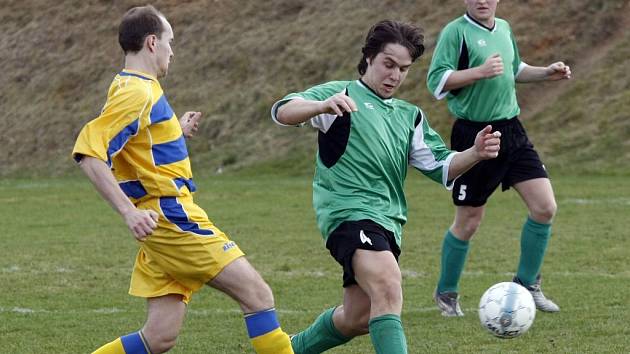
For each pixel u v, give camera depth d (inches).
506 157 1225.4
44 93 4554.6
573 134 3334.2
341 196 844.0
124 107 769.6
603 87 3511.3
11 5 5177.2
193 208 797.9
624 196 2561.5
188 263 791.1
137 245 1936.5
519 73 1301.7
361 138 845.8
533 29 3816.4
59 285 1504.7
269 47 4311.0
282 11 4525.1
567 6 3865.7
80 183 3408.0
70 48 4778.5
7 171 4126.5
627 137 3245.6
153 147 790.5
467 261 1680.6
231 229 2140.7
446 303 1230.3
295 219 2304.4
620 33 3722.9
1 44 4933.6
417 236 1989.4
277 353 797.9
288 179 3378.4
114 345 807.7
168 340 815.1
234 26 4527.6
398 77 855.1
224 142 3890.3
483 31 1235.9
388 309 800.3
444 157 873.5
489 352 1020.5
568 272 1542.8
